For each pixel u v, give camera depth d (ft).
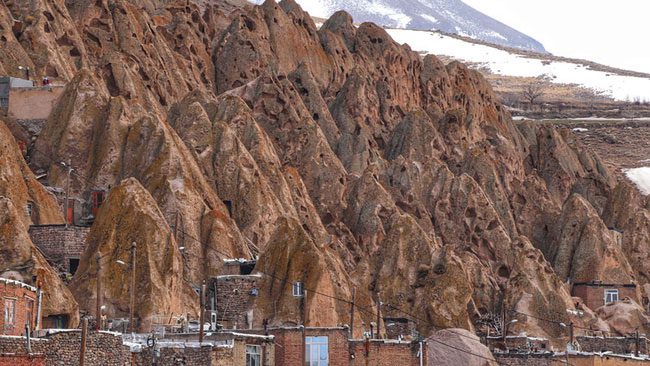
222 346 401.90
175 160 568.41
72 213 562.66
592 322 632.79
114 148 578.25
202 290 415.03
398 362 458.91
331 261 552.41
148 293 481.05
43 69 624.59
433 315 579.89
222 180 602.85
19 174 524.93
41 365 344.69
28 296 398.42
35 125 596.70
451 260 595.47
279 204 609.42
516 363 528.22
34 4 642.63
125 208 497.87
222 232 552.41
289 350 433.07
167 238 496.64
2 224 460.55
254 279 508.53
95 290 479.41
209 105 654.94
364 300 561.43
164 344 395.14
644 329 645.51
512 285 634.43
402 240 605.31
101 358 374.22
